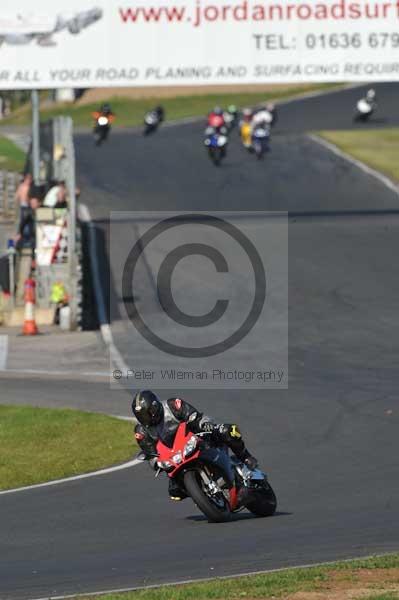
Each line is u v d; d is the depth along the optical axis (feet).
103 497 170.30
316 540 128.47
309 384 270.05
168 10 416.67
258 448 205.87
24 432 227.40
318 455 197.06
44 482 188.55
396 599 95.40
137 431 142.10
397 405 242.37
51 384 284.20
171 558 122.01
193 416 139.03
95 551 129.59
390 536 128.98
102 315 371.56
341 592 100.27
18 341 349.61
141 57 418.31
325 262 427.33
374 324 343.05
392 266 420.36
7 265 405.80
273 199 567.18
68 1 416.46
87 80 419.33
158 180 615.16
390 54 416.67
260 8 416.26
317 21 416.26
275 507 147.23
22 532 144.66
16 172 561.02
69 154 398.62
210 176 625.00
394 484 167.73
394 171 638.53
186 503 162.20
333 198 568.82
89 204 547.49
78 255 384.68
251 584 103.86
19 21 417.28
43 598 103.86
